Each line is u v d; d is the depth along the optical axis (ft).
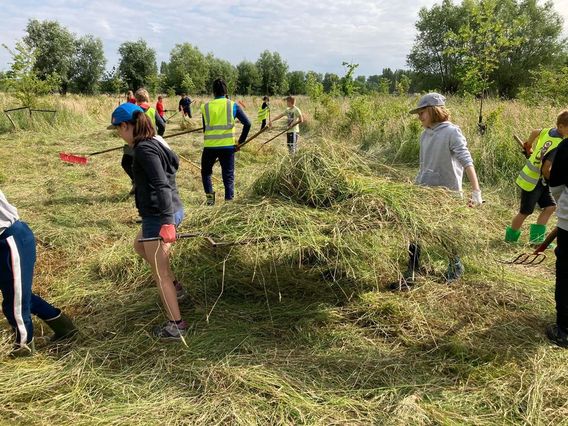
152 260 9.42
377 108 41.37
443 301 11.25
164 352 9.20
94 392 8.14
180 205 10.49
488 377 8.43
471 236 10.07
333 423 7.33
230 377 8.30
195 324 10.25
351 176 10.77
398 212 9.72
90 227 16.70
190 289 11.37
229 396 7.86
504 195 22.04
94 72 165.78
